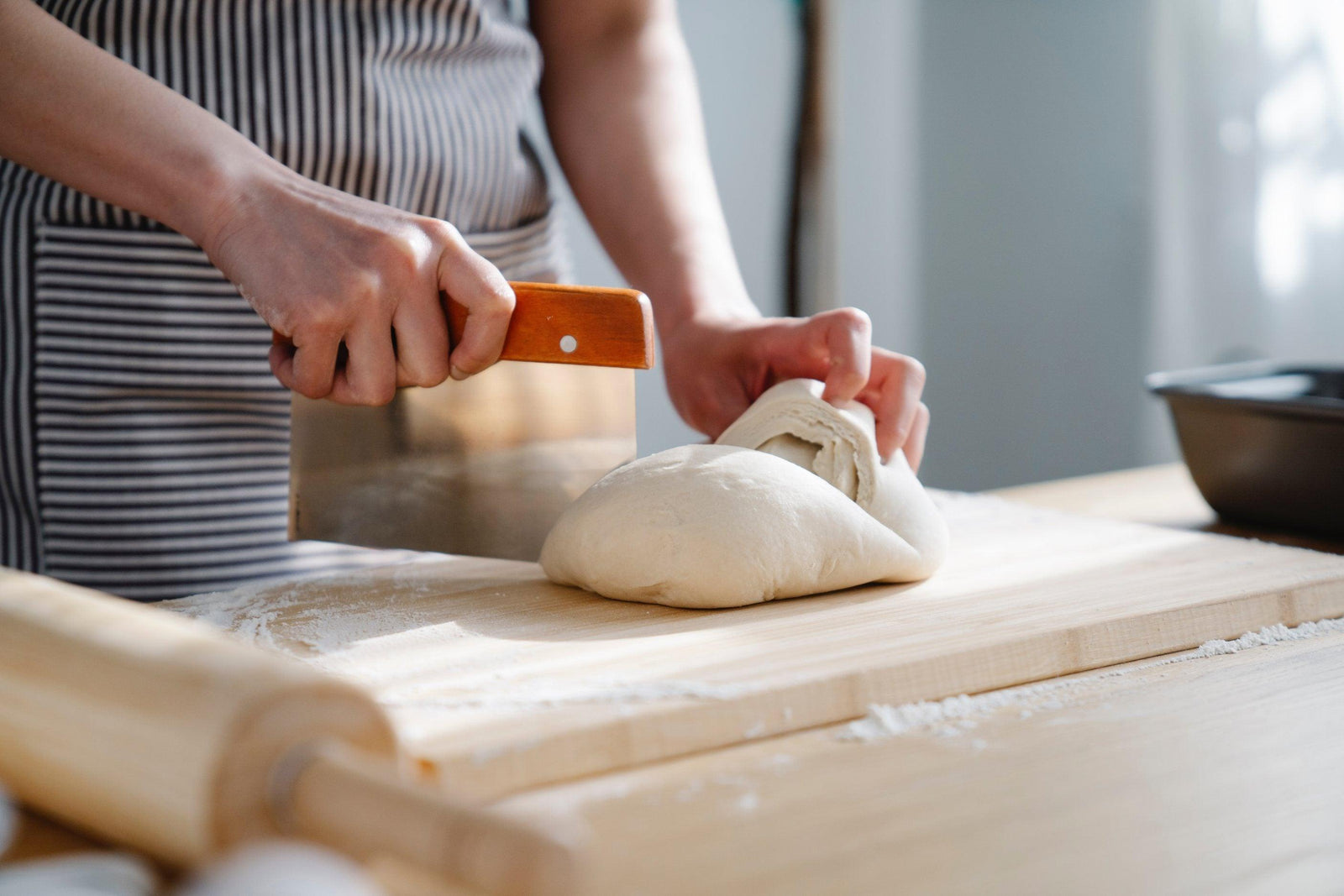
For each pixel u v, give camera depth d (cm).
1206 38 256
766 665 72
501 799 59
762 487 88
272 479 112
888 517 93
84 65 87
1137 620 80
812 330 101
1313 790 57
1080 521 114
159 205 89
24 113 87
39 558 111
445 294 89
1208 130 259
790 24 255
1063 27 271
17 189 104
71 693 47
